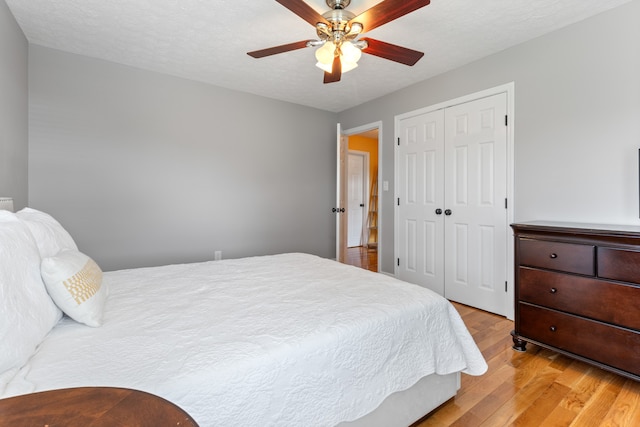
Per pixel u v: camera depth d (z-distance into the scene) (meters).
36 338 0.93
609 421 1.45
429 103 3.36
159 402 0.57
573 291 1.86
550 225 2.04
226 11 2.18
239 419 0.89
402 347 1.31
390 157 3.85
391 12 1.65
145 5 2.12
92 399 0.58
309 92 3.80
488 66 2.82
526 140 2.58
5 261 0.87
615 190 2.13
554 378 1.79
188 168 3.43
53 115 2.74
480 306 2.95
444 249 3.26
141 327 1.14
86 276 1.21
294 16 2.24
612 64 2.13
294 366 1.01
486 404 1.57
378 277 1.87
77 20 2.30
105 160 2.98
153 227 3.25
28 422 0.51
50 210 2.75
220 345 1.02
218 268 2.10
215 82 3.49
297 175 4.29
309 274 1.94
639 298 1.61
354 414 1.14
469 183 3.01
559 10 2.14
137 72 3.10
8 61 2.16
